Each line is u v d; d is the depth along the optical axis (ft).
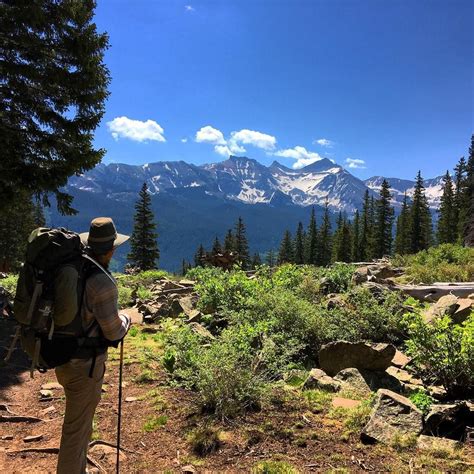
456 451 13.46
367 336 27.81
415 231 246.88
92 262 10.19
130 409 18.29
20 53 37.83
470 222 111.96
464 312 27.63
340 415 16.57
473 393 18.53
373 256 257.14
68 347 9.86
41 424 17.24
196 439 14.98
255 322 28.99
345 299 33.53
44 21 36.65
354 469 12.86
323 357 23.32
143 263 181.37
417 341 19.72
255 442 14.71
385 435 14.56
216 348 19.11
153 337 31.37
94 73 39.93
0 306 37.22
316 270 52.70
